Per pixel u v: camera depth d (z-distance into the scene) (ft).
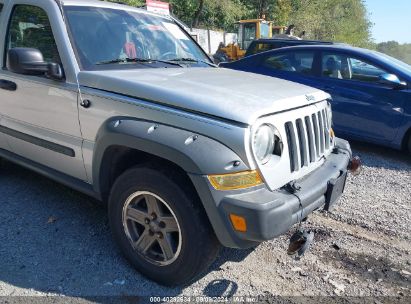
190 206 7.99
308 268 10.17
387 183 16.76
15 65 9.71
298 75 22.43
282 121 8.33
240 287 9.26
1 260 9.62
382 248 11.34
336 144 11.49
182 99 8.16
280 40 30.01
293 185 8.17
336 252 10.99
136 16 12.63
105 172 9.60
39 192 13.47
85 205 12.72
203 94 8.35
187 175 8.15
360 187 16.10
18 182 14.17
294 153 8.57
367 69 20.43
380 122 19.89
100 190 9.89
